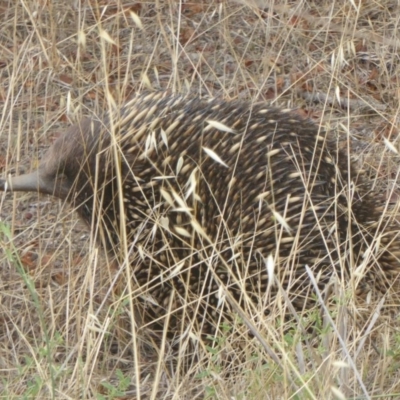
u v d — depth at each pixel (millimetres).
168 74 13625
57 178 9008
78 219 10445
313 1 14305
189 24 14562
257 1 11570
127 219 8859
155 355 9320
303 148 8453
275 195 8297
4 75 13156
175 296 8891
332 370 6281
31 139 12297
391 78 13547
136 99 9047
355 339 6668
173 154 8570
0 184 8945
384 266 8680
